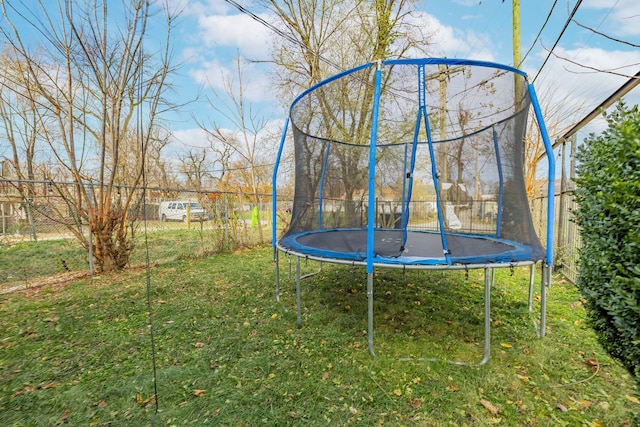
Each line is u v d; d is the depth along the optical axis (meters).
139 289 4.08
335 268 5.27
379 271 4.98
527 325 2.83
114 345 2.53
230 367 2.20
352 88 4.95
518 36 5.54
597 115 3.21
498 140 3.27
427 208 5.46
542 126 2.45
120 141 5.58
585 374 2.03
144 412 1.75
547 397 1.82
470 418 1.66
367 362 2.23
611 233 1.95
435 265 2.24
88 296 3.81
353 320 3.01
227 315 3.16
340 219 4.87
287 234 3.56
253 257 6.46
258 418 1.68
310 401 1.82
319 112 4.03
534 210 6.58
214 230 7.07
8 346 2.52
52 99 4.81
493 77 2.77
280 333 2.74
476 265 2.20
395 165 5.52
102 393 1.91
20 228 8.47
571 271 4.02
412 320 3.02
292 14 8.85
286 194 10.11
